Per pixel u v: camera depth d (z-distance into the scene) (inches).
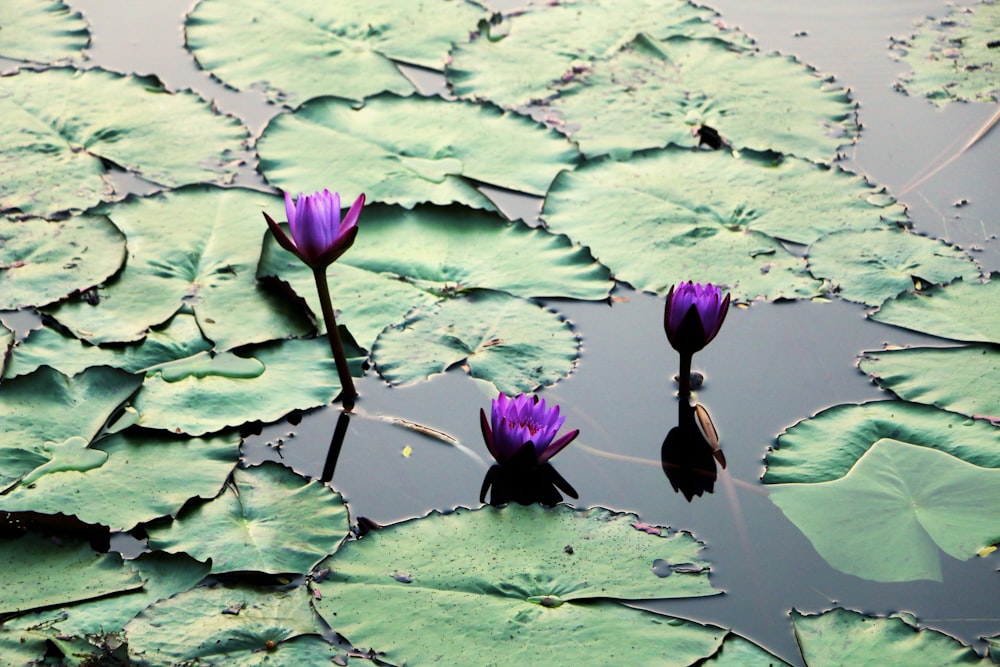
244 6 136.5
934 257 97.1
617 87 126.5
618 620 62.4
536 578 65.1
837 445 76.6
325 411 79.9
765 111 122.2
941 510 70.8
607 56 133.3
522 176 109.6
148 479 70.5
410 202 102.7
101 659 56.5
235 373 81.1
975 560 67.5
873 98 126.0
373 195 103.6
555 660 59.2
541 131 116.3
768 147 115.5
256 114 116.7
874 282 94.7
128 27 134.4
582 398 82.7
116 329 83.7
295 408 79.0
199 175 105.0
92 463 71.1
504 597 63.6
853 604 65.0
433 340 86.7
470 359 85.0
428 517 69.7
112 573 63.4
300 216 72.9
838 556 68.1
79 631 58.9
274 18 134.3
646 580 65.5
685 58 133.1
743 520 71.5
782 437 77.9
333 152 109.3
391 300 90.7
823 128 119.6
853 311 92.0
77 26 131.6
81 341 82.0
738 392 83.7
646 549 68.1
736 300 93.1
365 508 71.4
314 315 87.1
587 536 68.9
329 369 83.3
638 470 76.1
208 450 73.9
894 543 68.6
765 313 92.0
